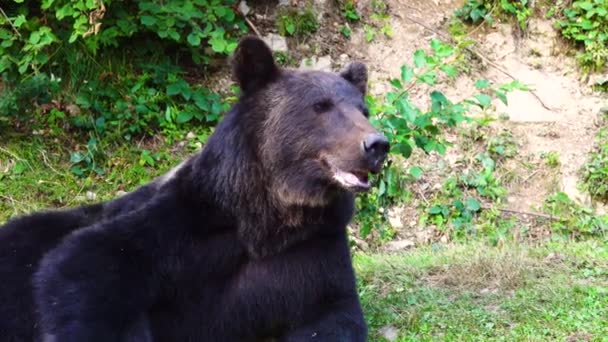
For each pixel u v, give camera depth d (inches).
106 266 234.8
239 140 247.6
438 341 284.2
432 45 345.4
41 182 436.1
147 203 247.8
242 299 252.2
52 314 232.2
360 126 236.1
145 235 241.1
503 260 338.0
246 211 247.6
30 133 452.8
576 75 514.0
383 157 231.0
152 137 468.1
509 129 493.0
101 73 473.7
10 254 265.4
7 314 261.7
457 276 330.3
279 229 249.1
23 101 449.7
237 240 251.1
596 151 485.1
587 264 344.2
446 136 488.1
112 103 470.6
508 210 463.8
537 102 502.9
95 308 231.1
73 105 465.4
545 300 307.0
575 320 291.0
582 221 453.1
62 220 272.2
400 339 287.9
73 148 454.6
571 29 517.0
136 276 238.7
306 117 241.8
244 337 257.3
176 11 460.8
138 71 482.9
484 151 485.4
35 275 245.8
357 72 265.4
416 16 529.7
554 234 451.2
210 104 474.6
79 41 470.6
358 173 233.3
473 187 472.4
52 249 249.1
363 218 356.2
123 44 480.4
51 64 469.4
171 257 244.1
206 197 247.8
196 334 253.1
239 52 250.1
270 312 253.4
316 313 256.4
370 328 296.8
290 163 242.2
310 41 511.2
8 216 418.9
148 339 240.8
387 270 342.3
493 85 506.9
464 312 300.7
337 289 256.2
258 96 249.4
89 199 436.8
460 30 525.0
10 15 463.5
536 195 474.3
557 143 489.7
